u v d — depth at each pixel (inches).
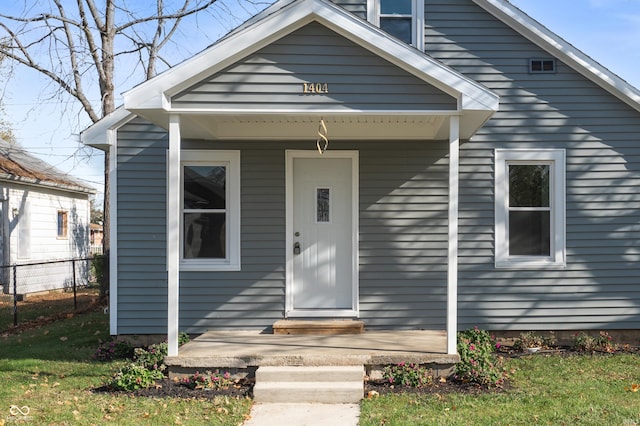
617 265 336.5
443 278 335.9
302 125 319.0
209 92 254.8
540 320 335.6
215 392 248.7
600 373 272.5
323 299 340.8
